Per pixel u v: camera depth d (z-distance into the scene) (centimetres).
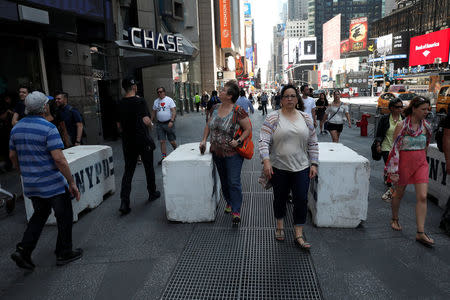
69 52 937
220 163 434
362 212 408
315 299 275
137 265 337
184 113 2853
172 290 293
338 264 328
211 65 3731
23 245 316
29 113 316
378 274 308
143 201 536
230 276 312
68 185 340
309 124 348
